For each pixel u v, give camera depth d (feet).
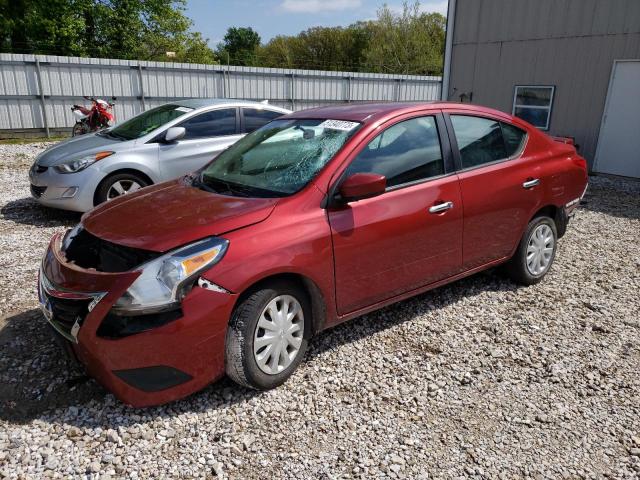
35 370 10.81
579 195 16.38
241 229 9.66
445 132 12.97
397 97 73.56
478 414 9.81
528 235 15.03
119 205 11.37
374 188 10.36
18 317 13.04
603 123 35.70
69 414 9.49
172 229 9.59
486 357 11.76
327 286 10.63
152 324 8.74
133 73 55.52
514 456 8.75
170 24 107.45
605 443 9.10
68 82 52.49
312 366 11.21
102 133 24.71
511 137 14.64
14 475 8.06
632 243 20.52
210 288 9.06
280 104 65.10
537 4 37.73
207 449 8.74
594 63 35.45
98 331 8.80
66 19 90.58
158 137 22.80
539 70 38.50
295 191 10.67
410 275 12.25
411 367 11.27
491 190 13.52
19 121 51.11
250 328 9.59
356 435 9.16
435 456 8.71
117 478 8.09
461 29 42.96
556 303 14.56
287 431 9.22
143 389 8.96
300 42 178.09
